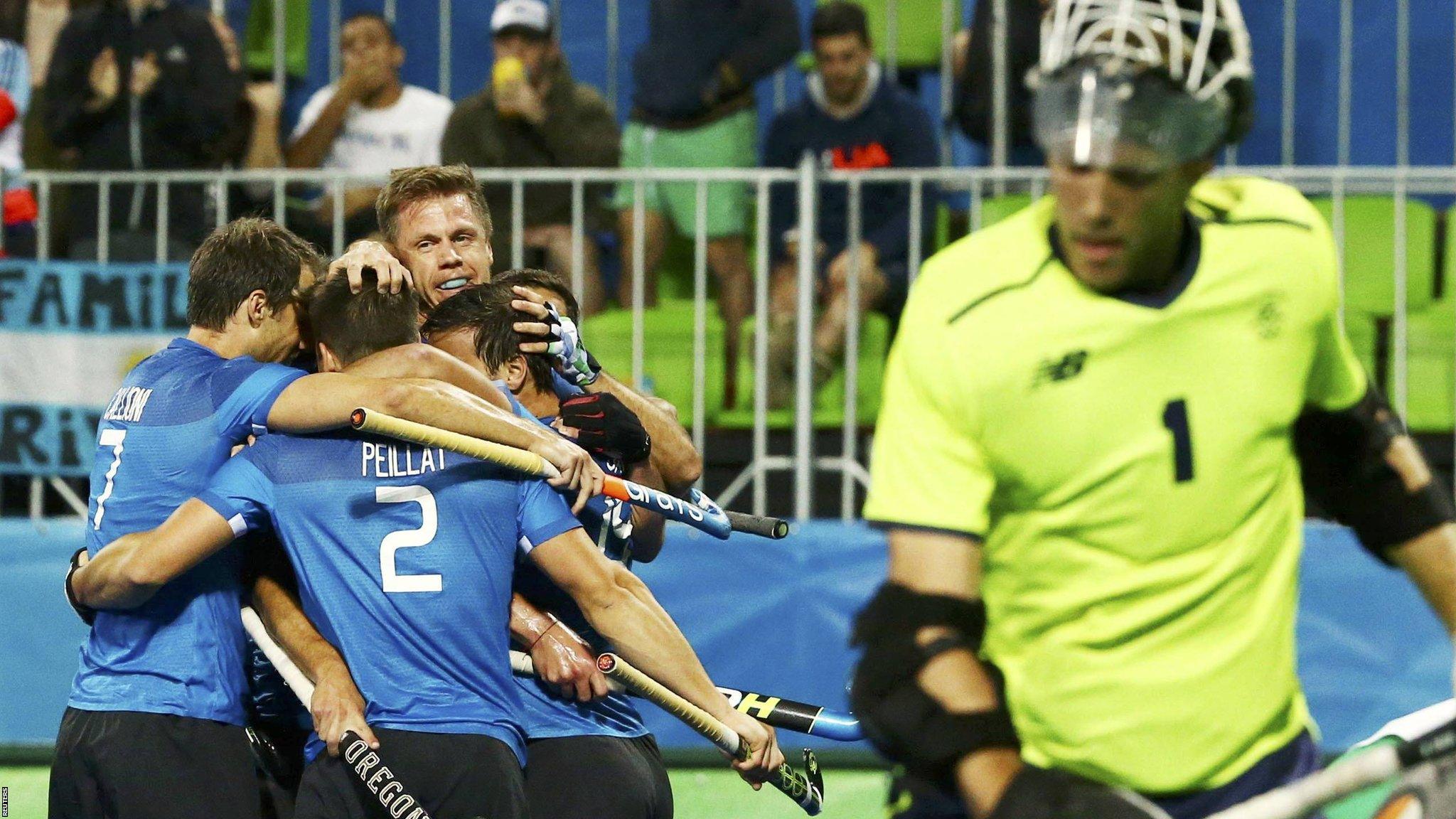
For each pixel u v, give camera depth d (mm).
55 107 24469
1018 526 7668
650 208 24953
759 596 22203
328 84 30656
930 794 7816
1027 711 7918
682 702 11773
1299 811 7492
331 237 24312
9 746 22750
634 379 22875
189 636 12398
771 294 23875
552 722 11734
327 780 11219
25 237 23438
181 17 24578
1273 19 29797
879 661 7383
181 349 12891
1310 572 21766
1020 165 25500
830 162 23359
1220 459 7418
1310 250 7527
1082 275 7238
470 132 24531
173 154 24406
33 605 22500
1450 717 8273
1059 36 7086
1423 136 29547
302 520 11336
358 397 11312
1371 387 8281
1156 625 7676
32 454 22359
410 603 11164
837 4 25000
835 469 23250
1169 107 6824
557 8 30797
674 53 25719
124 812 12180
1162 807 7895
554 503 11609
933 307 7492
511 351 12828
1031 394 7320
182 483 12281
